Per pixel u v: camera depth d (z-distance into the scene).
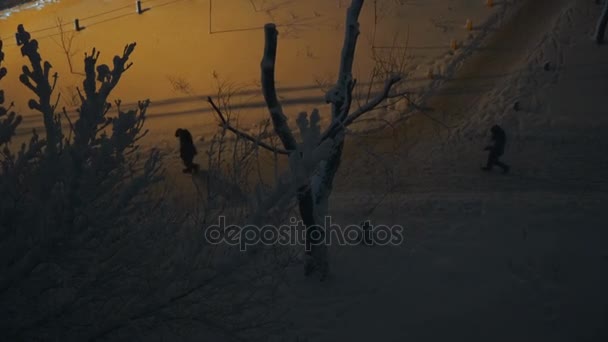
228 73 24.50
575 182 15.07
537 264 9.09
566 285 8.47
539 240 9.90
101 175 5.16
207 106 21.92
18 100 23.94
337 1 31.19
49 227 4.70
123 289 5.57
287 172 5.90
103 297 5.65
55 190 5.56
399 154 17.05
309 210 8.30
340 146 8.52
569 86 21.39
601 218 10.85
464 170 16.02
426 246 9.88
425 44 25.67
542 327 7.55
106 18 31.66
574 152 16.98
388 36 26.56
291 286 8.73
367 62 24.12
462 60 24.02
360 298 8.39
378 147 17.55
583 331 7.42
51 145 4.87
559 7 28.48
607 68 22.50
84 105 4.88
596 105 19.86
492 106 20.25
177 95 23.05
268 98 7.79
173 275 5.48
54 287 5.12
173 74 24.84
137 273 5.77
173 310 5.90
